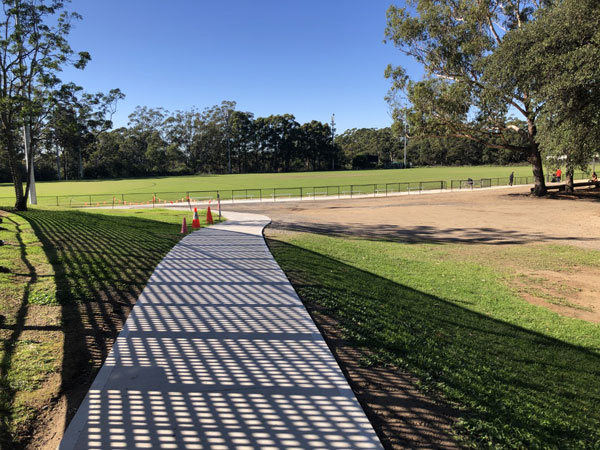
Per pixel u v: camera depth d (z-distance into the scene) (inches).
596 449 117.0
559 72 691.4
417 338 195.5
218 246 412.5
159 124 5123.0
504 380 159.5
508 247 515.2
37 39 680.4
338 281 293.4
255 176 3489.2
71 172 3905.0
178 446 104.9
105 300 222.7
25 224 495.8
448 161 5073.8
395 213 911.7
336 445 107.0
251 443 107.0
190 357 157.8
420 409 130.0
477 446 112.0
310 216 850.8
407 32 1140.5
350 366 159.0
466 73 1142.3
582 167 912.9
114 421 115.0
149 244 406.9
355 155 5615.2
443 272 366.6
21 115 679.1
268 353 163.3
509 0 1140.5
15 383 132.5
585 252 482.0
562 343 215.9
